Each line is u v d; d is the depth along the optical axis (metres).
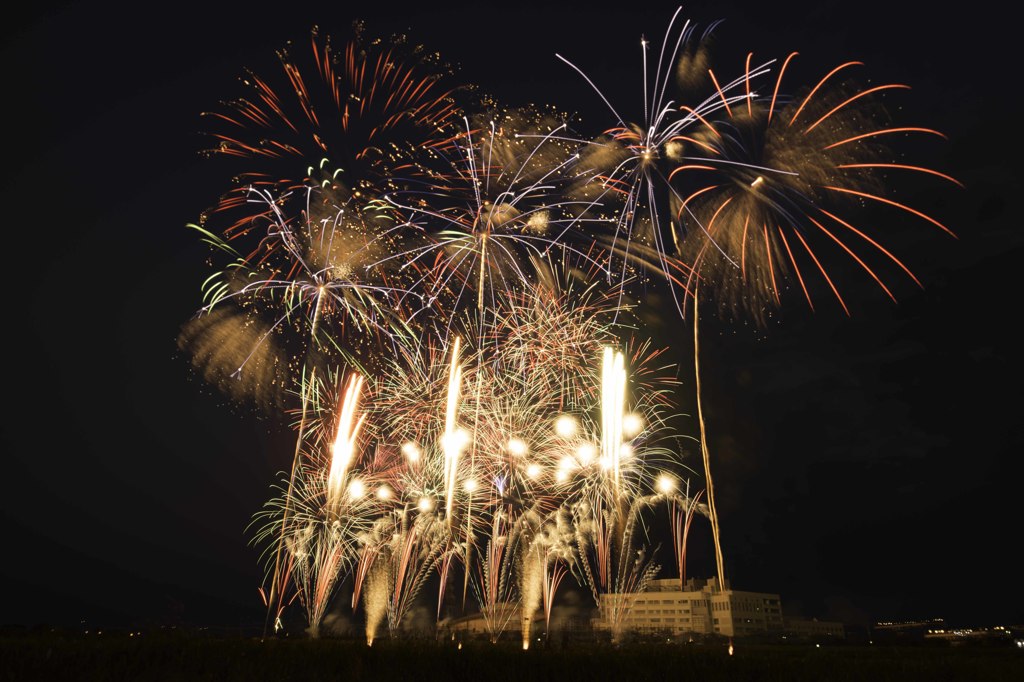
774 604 103.06
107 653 19.44
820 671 24.16
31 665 18.05
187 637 23.28
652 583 100.44
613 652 25.30
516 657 23.33
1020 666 25.27
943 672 24.47
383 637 30.14
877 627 101.75
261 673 19.98
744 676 23.22
